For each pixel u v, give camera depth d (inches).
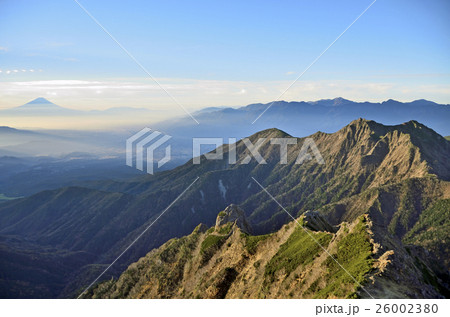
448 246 5536.4
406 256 2049.7
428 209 7785.4
